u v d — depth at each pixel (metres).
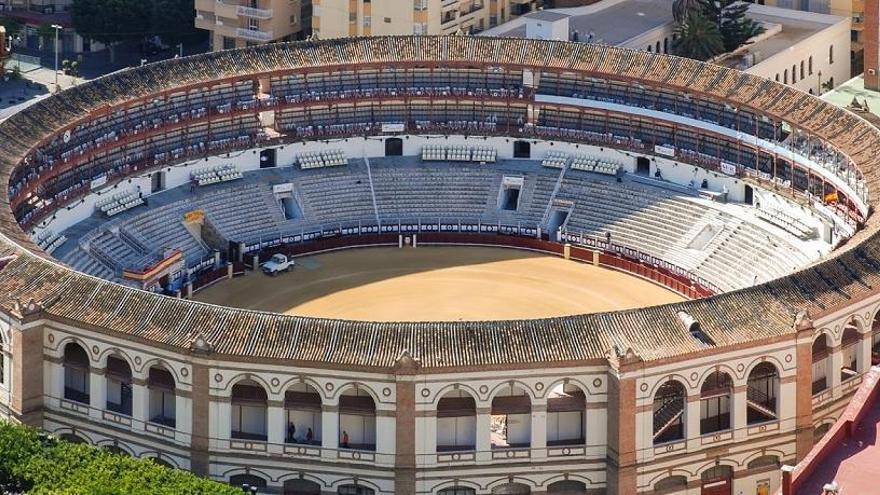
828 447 192.00
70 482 193.00
